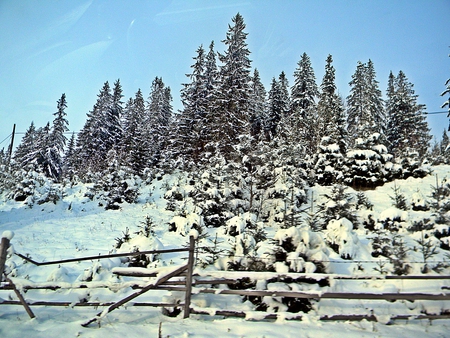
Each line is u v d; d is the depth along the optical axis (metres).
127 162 27.23
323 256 6.28
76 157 41.47
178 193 19.41
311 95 36.78
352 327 5.14
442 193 13.59
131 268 5.81
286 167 18.89
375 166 19.38
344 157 21.94
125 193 20.41
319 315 5.37
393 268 7.13
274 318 5.33
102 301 5.78
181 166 25.70
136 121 37.97
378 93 39.12
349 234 9.15
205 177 16.97
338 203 14.17
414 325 5.29
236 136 25.08
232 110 26.17
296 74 38.12
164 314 5.58
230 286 5.90
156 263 7.50
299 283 5.77
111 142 40.69
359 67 40.31
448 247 9.48
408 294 5.22
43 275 7.80
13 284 5.41
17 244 11.30
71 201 20.23
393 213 11.89
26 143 52.22
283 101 38.62
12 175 24.03
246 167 19.00
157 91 41.19
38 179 21.33
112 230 14.20
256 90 41.81
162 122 39.22
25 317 5.46
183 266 5.49
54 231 13.73
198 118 30.05
